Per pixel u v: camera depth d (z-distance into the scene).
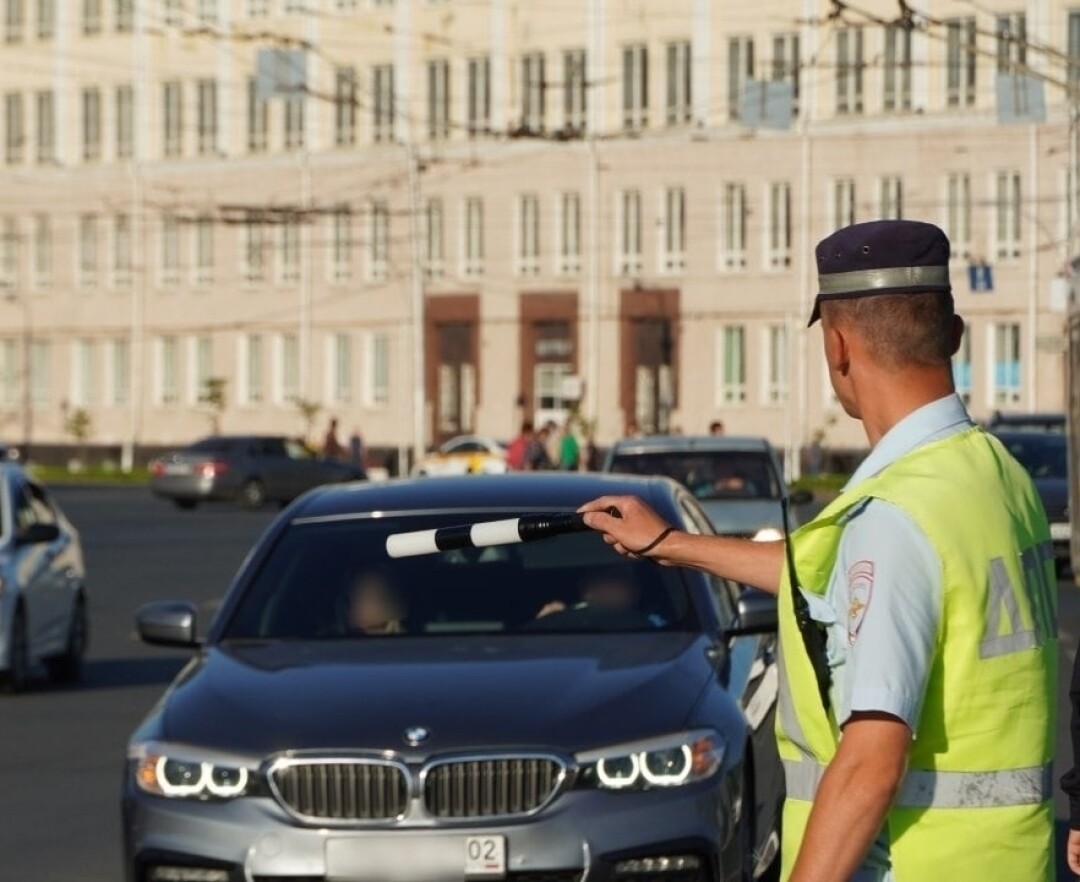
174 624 21.78
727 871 18.73
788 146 156.00
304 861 18.20
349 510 22.77
